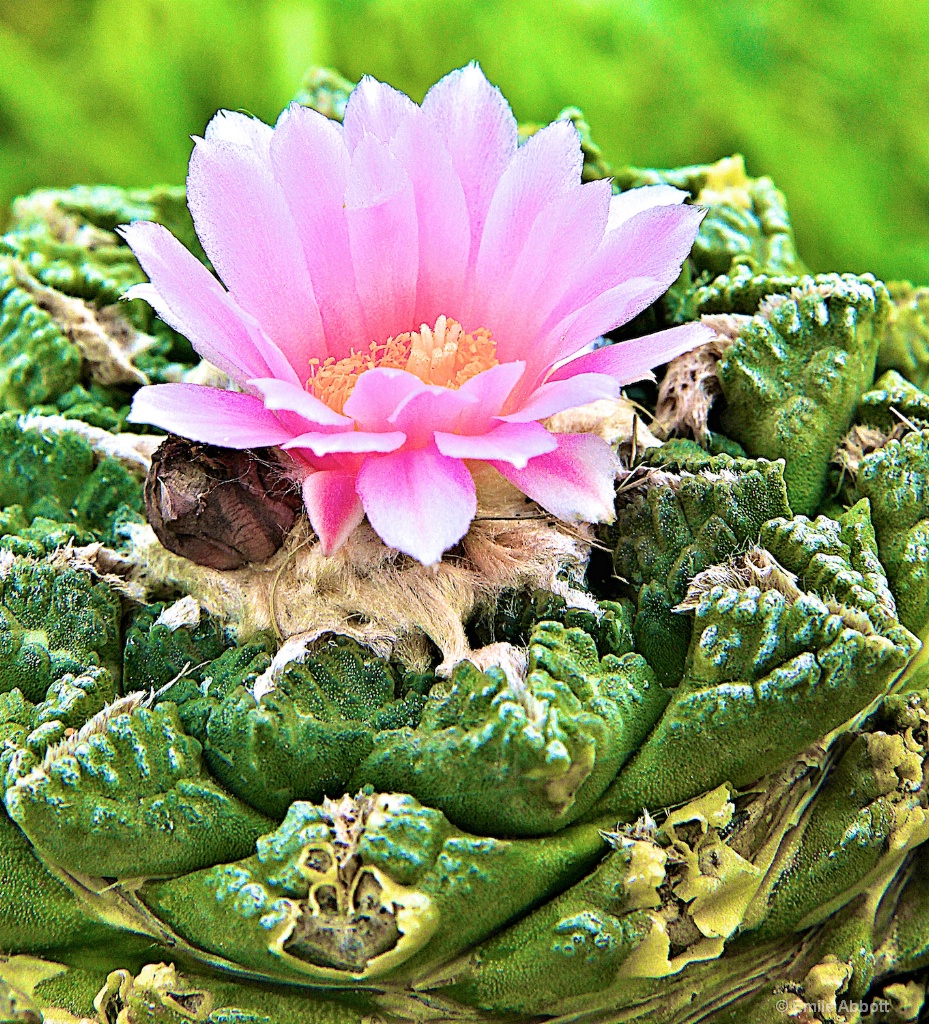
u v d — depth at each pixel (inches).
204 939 10.8
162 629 11.1
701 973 11.0
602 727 10.8
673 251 11.0
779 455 11.5
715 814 10.9
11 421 11.5
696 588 11.1
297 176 11.0
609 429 11.4
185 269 10.9
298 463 11.0
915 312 12.0
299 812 10.7
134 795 10.9
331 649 11.0
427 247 11.2
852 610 10.9
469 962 10.8
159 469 10.9
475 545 11.1
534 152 11.1
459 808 10.8
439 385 11.0
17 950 11.0
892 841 11.0
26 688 11.1
